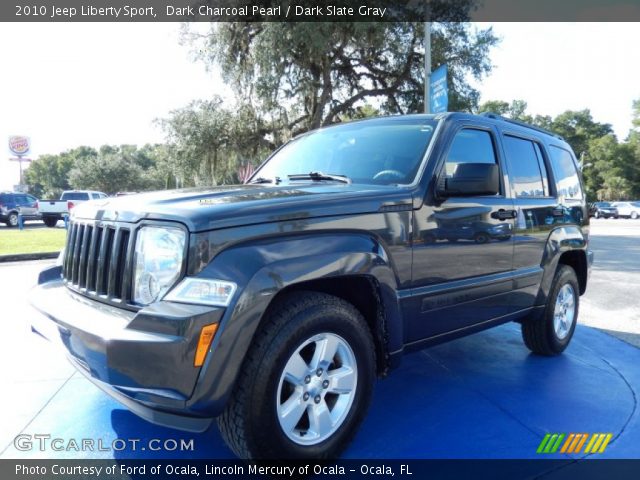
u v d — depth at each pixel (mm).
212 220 2172
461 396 3469
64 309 2559
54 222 24672
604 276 9383
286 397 2418
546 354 4367
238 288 2123
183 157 20219
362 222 2611
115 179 63688
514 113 78000
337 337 2520
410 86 21531
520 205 3787
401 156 3225
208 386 2070
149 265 2273
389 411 3225
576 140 78875
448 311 3143
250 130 20422
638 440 2863
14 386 3580
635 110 66938
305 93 19594
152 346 2049
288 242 2342
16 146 39469
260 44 17422
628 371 4012
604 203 43125
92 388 3551
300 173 3666
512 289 3691
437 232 2996
